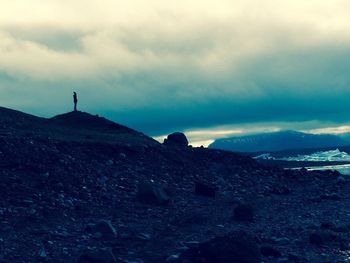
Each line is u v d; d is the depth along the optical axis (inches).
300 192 1899.6
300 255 944.9
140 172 1813.5
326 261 906.1
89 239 1010.7
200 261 837.8
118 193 1493.6
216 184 1889.8
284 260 898.7
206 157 2245.3
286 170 2329.0
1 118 2261.3
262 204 1589.6
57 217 1167.0
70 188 1412.4
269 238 1073.5
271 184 2025.1
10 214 1125.7
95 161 1784.0
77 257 885.2
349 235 1133.1
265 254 932.0
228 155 2311.8
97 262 847.1
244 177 2084.2
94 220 1183.6
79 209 1263.5
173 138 2603.3
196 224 1211.9
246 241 844.6
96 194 1425.9
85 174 1588.3
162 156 2075.5
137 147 2048.5
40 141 1819.6
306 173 2353.6
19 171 1464.1
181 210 1395.2
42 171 1492.4
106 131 2632.9
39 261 852.6
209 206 1494.8
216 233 1119.6
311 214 1402.6
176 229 1149.7
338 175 2365.9
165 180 1801.2
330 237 1058.7
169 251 946.1
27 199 1253.7
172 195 1596.9
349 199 1710.1
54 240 982.4
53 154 1678.2
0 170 1430.9
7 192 1272.1
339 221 1306.6
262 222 1282.0
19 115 2513.5
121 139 2290.8
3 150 1581.0
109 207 1336.1
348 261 907.4
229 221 1267.2
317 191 1909.4
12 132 1935.3
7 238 962.7
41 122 2529.5
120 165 1827.0
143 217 1273.4
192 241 1022.4
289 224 1255.5
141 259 894.4
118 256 906.1
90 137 2197.3
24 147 1665.8
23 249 908.0
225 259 826.2
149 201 1439.5
